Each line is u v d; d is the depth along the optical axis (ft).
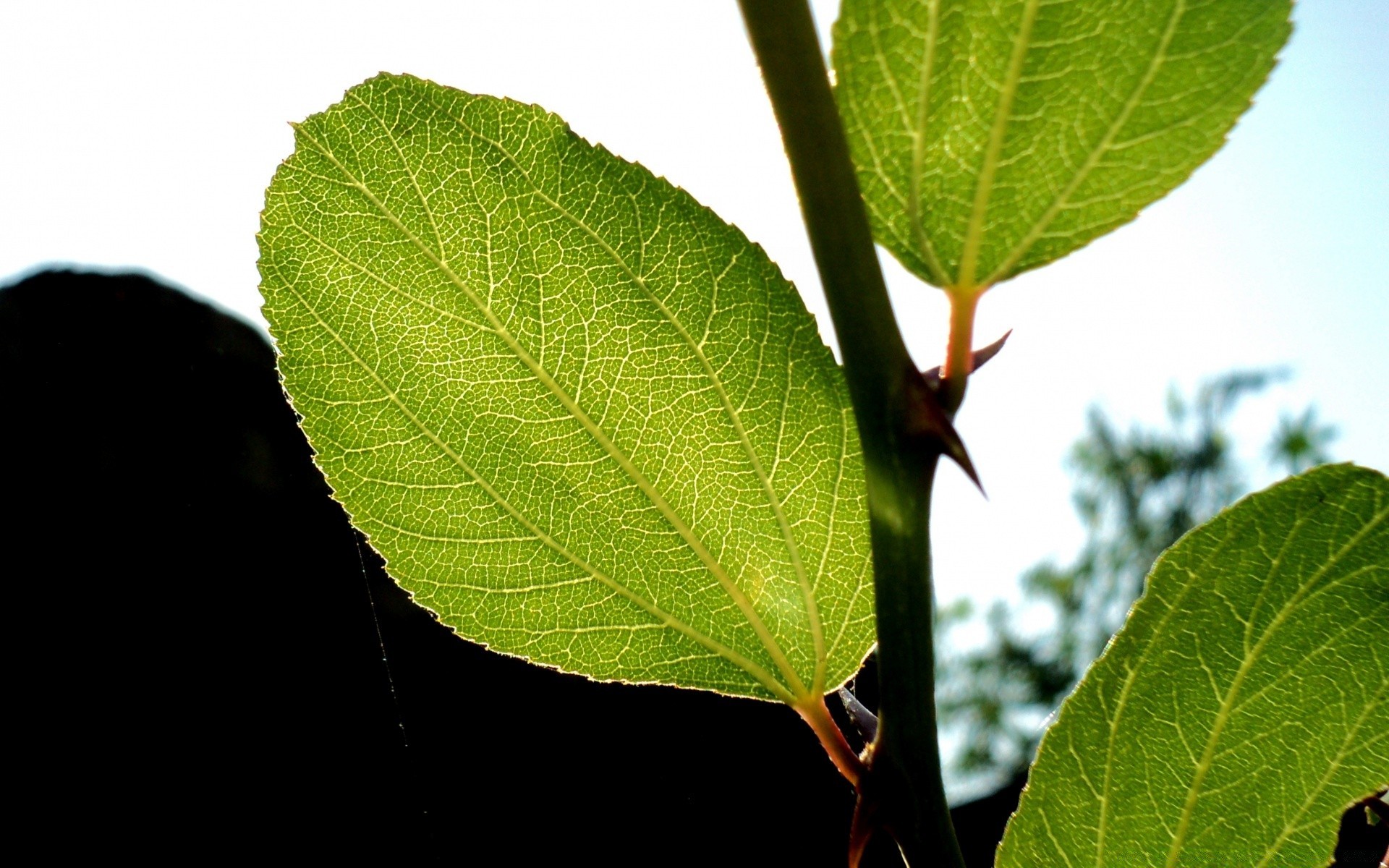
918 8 0.35
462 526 0.41
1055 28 0.35
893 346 0.35
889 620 0.36
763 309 0.40
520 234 0.40
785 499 0.40
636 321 0.40
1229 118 0.36
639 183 0.40
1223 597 0.39
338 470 0.41
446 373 0.40
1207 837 0.39
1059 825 0.39
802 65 0.34
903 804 0.36
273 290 0.40
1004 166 0.36
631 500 0.41
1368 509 0.38
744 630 0.41
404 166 0.40
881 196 0.37
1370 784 0.39
